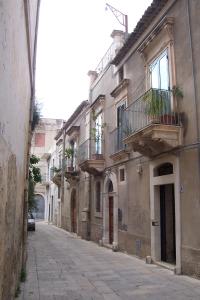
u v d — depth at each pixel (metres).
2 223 4.00
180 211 10.68
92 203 22.02
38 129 48.97
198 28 10.26
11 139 4.62
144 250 13.38
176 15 11.53
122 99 16.59
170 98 11.18
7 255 5.04
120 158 16.28
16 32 4.45
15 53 4.50
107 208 18.92
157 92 11.10
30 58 8.62
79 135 27.36
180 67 11.14
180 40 11.22
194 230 9.91
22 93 6.73
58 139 38.03
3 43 3.19
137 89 14.78
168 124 10.76
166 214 12.60
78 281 9.72
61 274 10.77
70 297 7.91
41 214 50.41
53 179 38.28
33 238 24.00
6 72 3.55
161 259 12.44
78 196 26.56
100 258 14.26
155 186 12.70
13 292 6.82
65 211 33.03
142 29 14.04
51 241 21.97
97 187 21.00
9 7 3.47
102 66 21.52
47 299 7.70
